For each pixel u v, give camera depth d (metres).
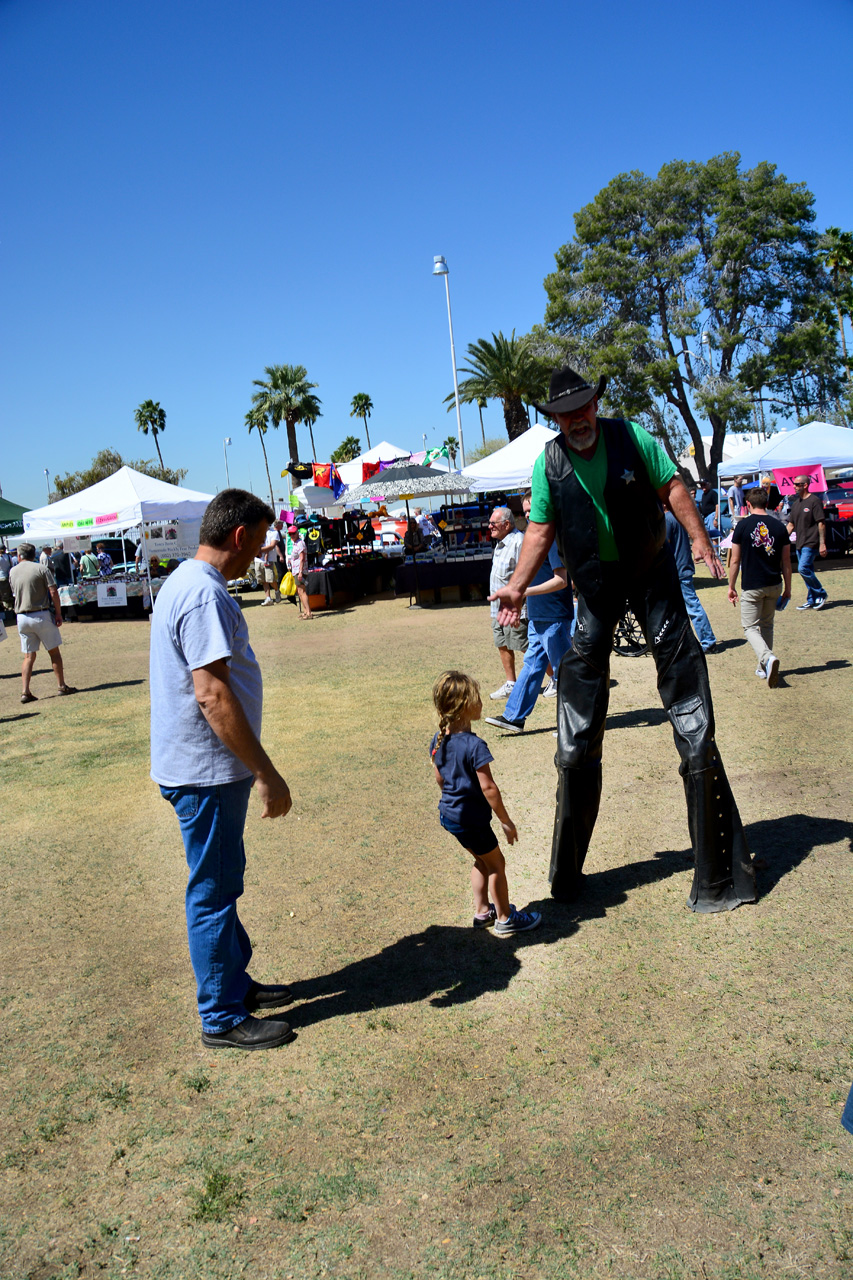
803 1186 2.20
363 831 4.94
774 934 3.40
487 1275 2.02
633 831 4.60
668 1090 2.59
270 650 12.47
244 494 3.02
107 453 62.19
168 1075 2.88
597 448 3.48
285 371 56.31
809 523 11.40
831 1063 2.64
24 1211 2.32
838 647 8.92
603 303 31.17
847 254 40.31
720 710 6.79
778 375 29.47
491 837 3.48
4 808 5.98
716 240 29.23
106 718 8.85
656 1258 2.03
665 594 3.69
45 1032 3.17
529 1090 2.65
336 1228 2.19
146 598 19.81
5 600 22.14
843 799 4.70
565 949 3.46
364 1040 2.97
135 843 5.12
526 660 6.70
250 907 4.06
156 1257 2.14
